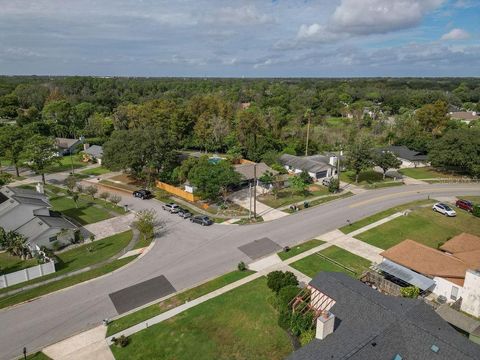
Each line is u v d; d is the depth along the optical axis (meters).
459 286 31.62
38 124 107.62
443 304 30.41
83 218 53.19
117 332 28.39
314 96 166.50
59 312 30.95
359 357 20.83
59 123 120.56
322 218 51.81
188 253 41.53
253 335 27.77
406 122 105.06
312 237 45.59
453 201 59.16
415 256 36.06
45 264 36.94
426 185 68.38
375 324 23.48
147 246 43.34
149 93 192.88
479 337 25.83
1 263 40.12
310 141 96.69
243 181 65.81
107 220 52.47
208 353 26.11
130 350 26.45
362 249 42.31
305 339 25.86
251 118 93.62
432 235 46.81
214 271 37.53
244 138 92.81
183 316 30.16
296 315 27.58
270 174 65.12
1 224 44.62
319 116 128.88
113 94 173.38
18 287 34.72
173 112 105.75
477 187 66.88
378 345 21.78
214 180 54.47
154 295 33.34
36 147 70.00
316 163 74.50
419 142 87.19
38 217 46.22
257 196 61.62
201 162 62.78
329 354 21.34
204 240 44.91
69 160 91.81
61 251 42.94
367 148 69.19
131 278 36.31
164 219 52.12
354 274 36.56
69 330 28.73
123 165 65.19
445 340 21.72
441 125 98.06
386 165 69.44
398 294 32.59
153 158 68.19
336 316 25.38
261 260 39.69
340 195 62.22
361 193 63.50
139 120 107.25
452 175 75.25
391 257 36.16
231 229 48.22
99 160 87.94
